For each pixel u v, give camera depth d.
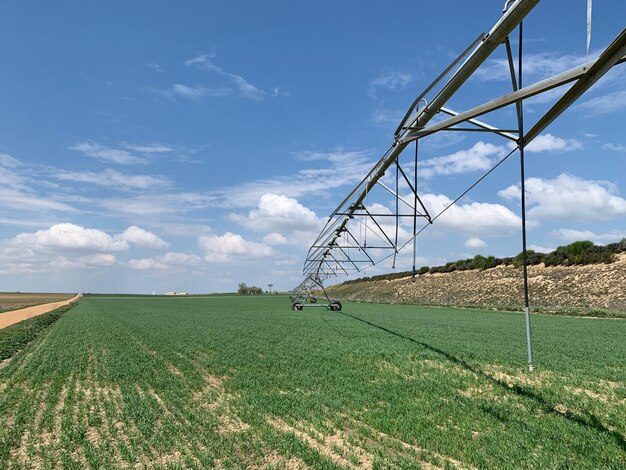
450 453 7.59
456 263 80.38
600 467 6.95
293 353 19.28
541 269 60.09
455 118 9.43
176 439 8.34
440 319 39.91
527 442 8.09
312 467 7.06
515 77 11.31
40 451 7.89
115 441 8.41
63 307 73.06
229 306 71.94
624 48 6.15
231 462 7.25
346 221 26.23
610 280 48.34
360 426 9.08
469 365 16.45
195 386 13.07
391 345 21.84
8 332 30.67
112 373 14.93
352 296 106.31
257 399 11.23
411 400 11.35
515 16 9.09
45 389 12.88
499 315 44.91
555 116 9.91
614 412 10.20
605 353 19.30
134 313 53.16
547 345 21.84
